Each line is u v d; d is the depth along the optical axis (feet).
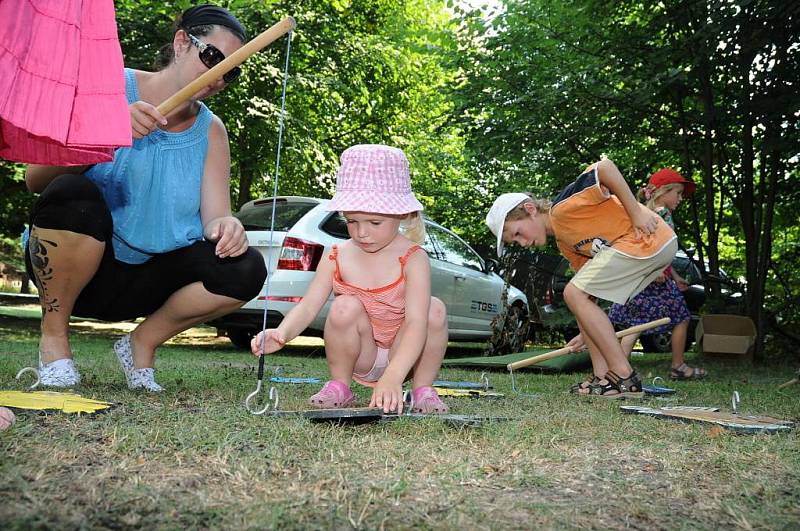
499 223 14.11
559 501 5.27
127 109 6.96
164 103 8.50
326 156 38.96
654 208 19.38
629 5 26.91
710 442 7.85
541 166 29.32
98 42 6.91
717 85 26.86
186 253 10.23
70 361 10.25
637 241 13.53
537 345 37.55
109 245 10.11
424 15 46.34
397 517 4.67
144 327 10.49
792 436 8.20
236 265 10.24
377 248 9.68
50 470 5.31
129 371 10.40
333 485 5.32
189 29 9.70
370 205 9.16
